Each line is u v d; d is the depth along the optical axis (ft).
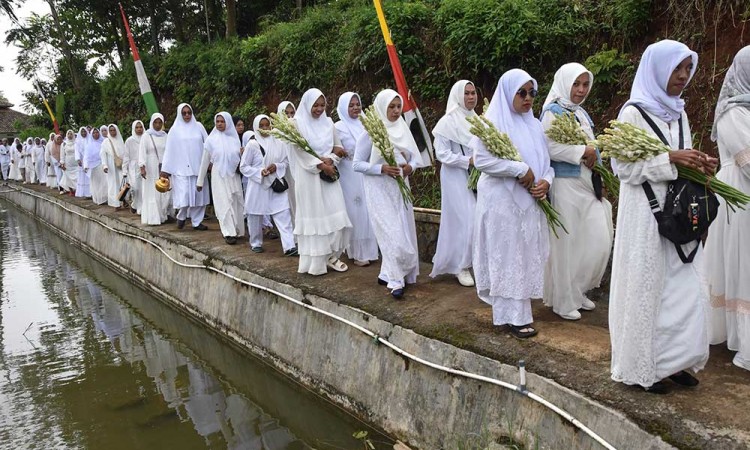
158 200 28.68
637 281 8.23
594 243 11.59
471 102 14.29
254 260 19.57
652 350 8.29
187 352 19.77
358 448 12.51
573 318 11.96
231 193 22.85
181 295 22.80
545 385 9.28
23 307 25.75
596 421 8.43
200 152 26.48
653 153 8.02
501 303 11.08
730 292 9.68
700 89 16.80
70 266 33.40
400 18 25.18
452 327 11.88
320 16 33.09
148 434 14.11
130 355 19.56
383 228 14.24
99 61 79.97
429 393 11.46
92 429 14.43
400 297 14.08
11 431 14.47
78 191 44.62
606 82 18.90
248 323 18.04
